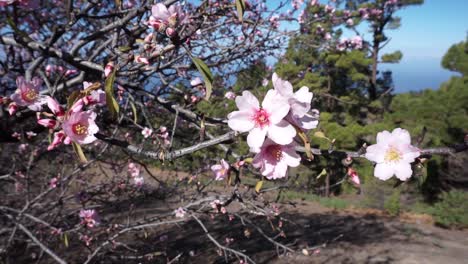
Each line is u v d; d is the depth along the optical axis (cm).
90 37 187
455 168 1174
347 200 1294
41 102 142
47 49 184
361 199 1283
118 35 194
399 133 114
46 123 121
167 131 376
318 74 1246
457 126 1015
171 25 124
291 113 108
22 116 219
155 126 411
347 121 1386
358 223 1022
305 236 866
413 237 920
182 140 395
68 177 430
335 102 1399
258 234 816
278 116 104
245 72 527
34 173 526
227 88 525
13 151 460
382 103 1575
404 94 1205
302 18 506
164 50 126
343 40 561
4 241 440
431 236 934
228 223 866
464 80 1080
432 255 798
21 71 265
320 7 529
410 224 1038
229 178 143
